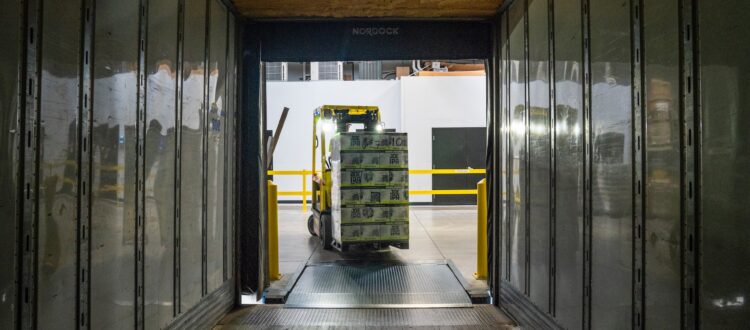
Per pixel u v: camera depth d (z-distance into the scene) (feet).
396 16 15.60
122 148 8.09
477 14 15.42
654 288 6.91
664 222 6.66
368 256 22.97
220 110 13.75
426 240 27.30
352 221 21.58
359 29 16.06
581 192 9.40
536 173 12.07
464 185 44.01
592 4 8.91
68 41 6.63
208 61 12.64
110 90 7.69
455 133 43.78
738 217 5.25
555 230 10.80
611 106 8.19
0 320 5.46
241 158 15.85
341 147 21.54
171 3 10.19
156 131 9.46
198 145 11.91
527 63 12.76
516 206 13.79
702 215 5.86
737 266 5.27
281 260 22.21
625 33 7.70
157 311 9.50
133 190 8.49
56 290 6.37
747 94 5.12
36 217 5.97
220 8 13.67
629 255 7.61
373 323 13.47
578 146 9.54
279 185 44.27
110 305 7.72
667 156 6.57
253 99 16.01
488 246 16.01
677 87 6.34
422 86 43.57
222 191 13.93
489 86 16.07
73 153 6.73
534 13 12.21
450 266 20.30
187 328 11.15
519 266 13.47
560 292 10.48
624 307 7.77
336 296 16.19
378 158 21.77
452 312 14.62
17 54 5.68
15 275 5.66
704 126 5.83
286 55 16.06
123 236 8.14
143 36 8.87
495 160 15.66
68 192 6.62
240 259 15.56
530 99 12.53
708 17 5.76
